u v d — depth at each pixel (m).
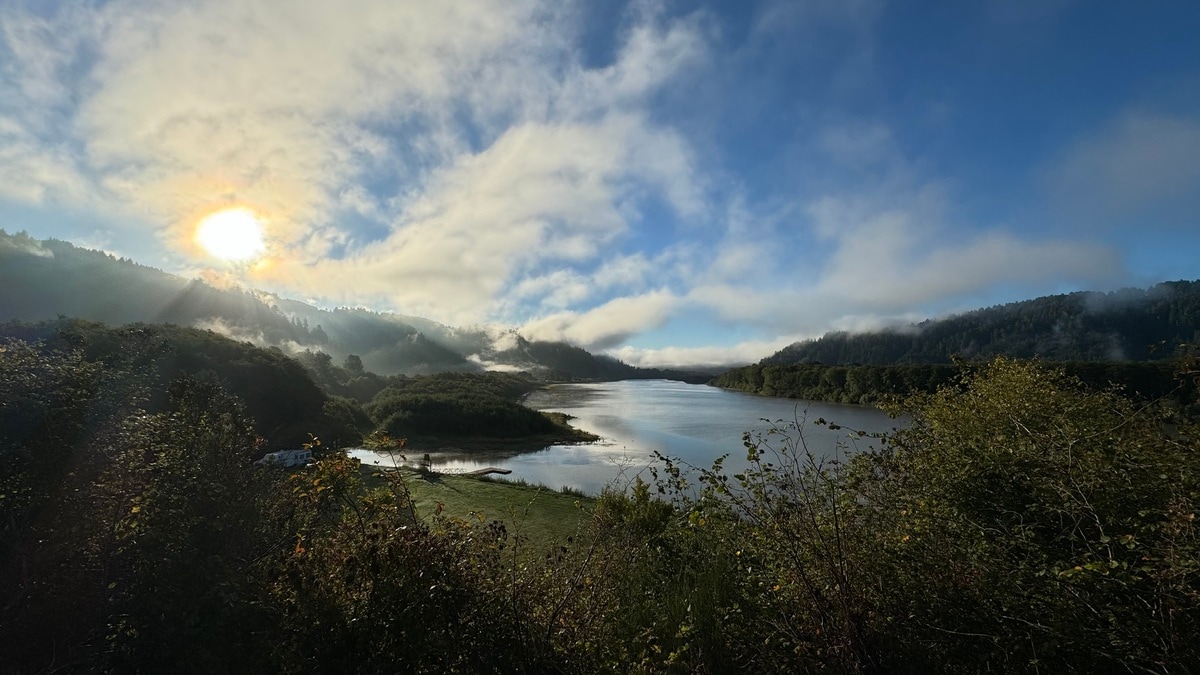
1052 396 5.88
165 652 3.17
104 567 3.57
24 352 4.23
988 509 3.69
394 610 3.24
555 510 16.86
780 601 3.83
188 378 4.45
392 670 3.11
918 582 3.46
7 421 3.74
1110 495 3.13
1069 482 3.29
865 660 3.28
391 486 4.47
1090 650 2.72
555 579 4.41
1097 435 3.89
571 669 3.43
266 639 3.34
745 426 60.84
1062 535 3.12
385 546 3.50
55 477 3.78
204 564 3.41
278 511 4.18
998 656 3.06
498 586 3.74
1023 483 3.56
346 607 3.41
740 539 4.97
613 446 49.91
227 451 4.07
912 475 4.61
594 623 4.12
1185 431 4.01
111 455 4.04
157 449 3.95
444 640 3.19
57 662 3.33
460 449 50.41
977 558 3.39
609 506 8.54
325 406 50.53
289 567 3.49
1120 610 2.60
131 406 4.38
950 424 5.51
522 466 39.44
